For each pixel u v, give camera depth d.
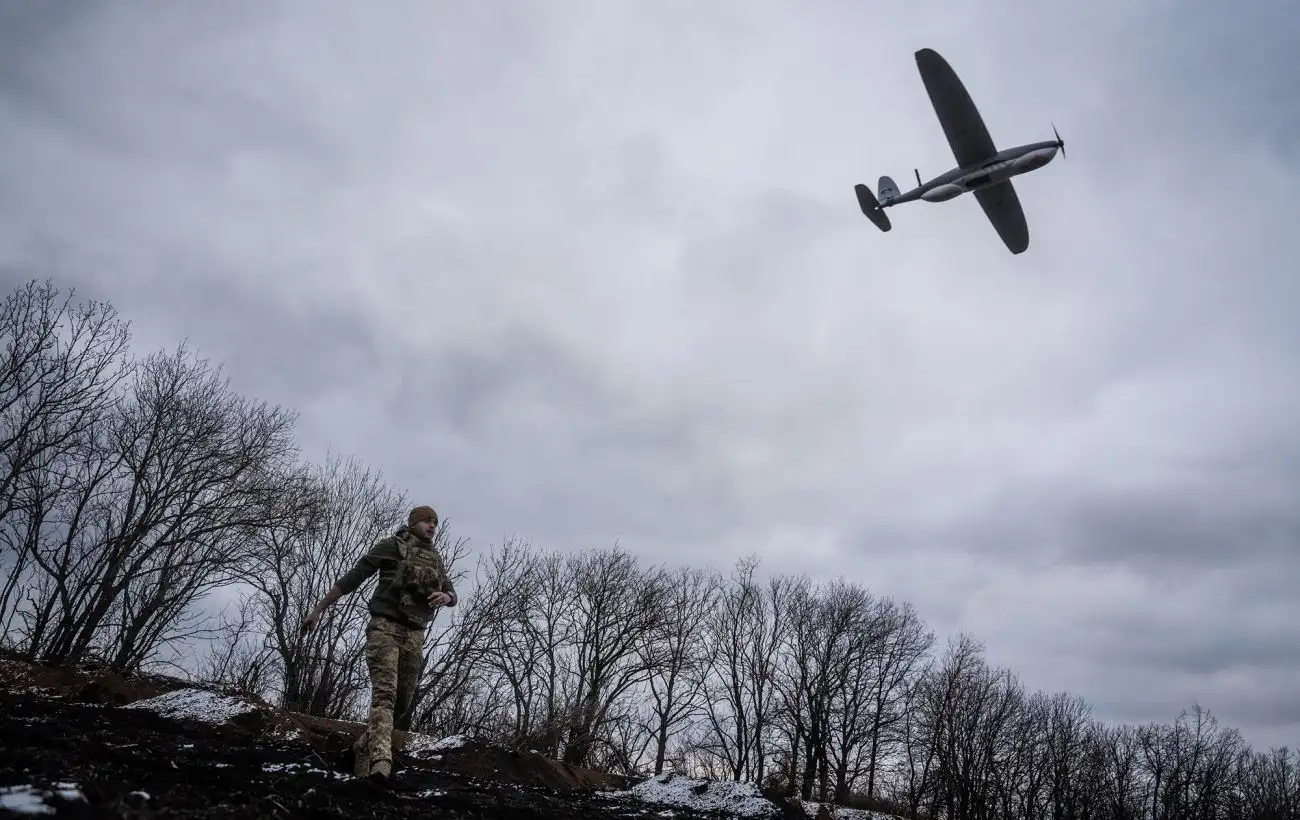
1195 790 60.06
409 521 6.70
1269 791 65.56
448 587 6.68
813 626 49.94
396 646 6.29
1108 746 59.16
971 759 47.81
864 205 23.45
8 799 3.11
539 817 6.20
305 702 25.05
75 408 18.61
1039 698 57.50
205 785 4.64
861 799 47.97
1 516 17.48
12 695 8.35
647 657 43.88
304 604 27.41
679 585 49.59
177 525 21.56
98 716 7.57
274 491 24.17
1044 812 54.66
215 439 23.41
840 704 48.75
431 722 27.19
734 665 50.12
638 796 10.88
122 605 20.47
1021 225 21.00
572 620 43.53
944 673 50.09
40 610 18.11
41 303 18.69
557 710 35.16
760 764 47.00
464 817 5.36
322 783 5.52
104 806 3.34
